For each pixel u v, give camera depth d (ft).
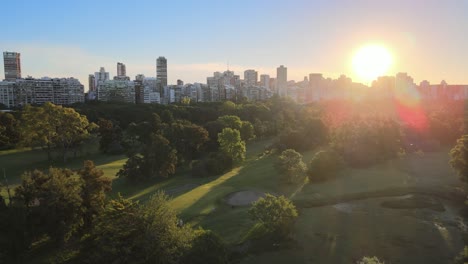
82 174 148.46
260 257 128.06
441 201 183.73
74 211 131.03
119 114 468.75
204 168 261.65
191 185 236.02
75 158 312.09
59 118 294.25
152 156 248.93
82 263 108.47
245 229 148.25
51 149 334.44
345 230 150.51
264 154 326.24
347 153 255.70
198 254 107.04
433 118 343.46
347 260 125.49
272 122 451.53
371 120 308.19
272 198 141.38
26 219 123.75
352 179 221.25
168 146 257.55
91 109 470.39
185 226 121.19
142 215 109.81
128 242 105.40
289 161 217.56
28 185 130.41
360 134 266.16
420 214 166.61
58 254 125.08
